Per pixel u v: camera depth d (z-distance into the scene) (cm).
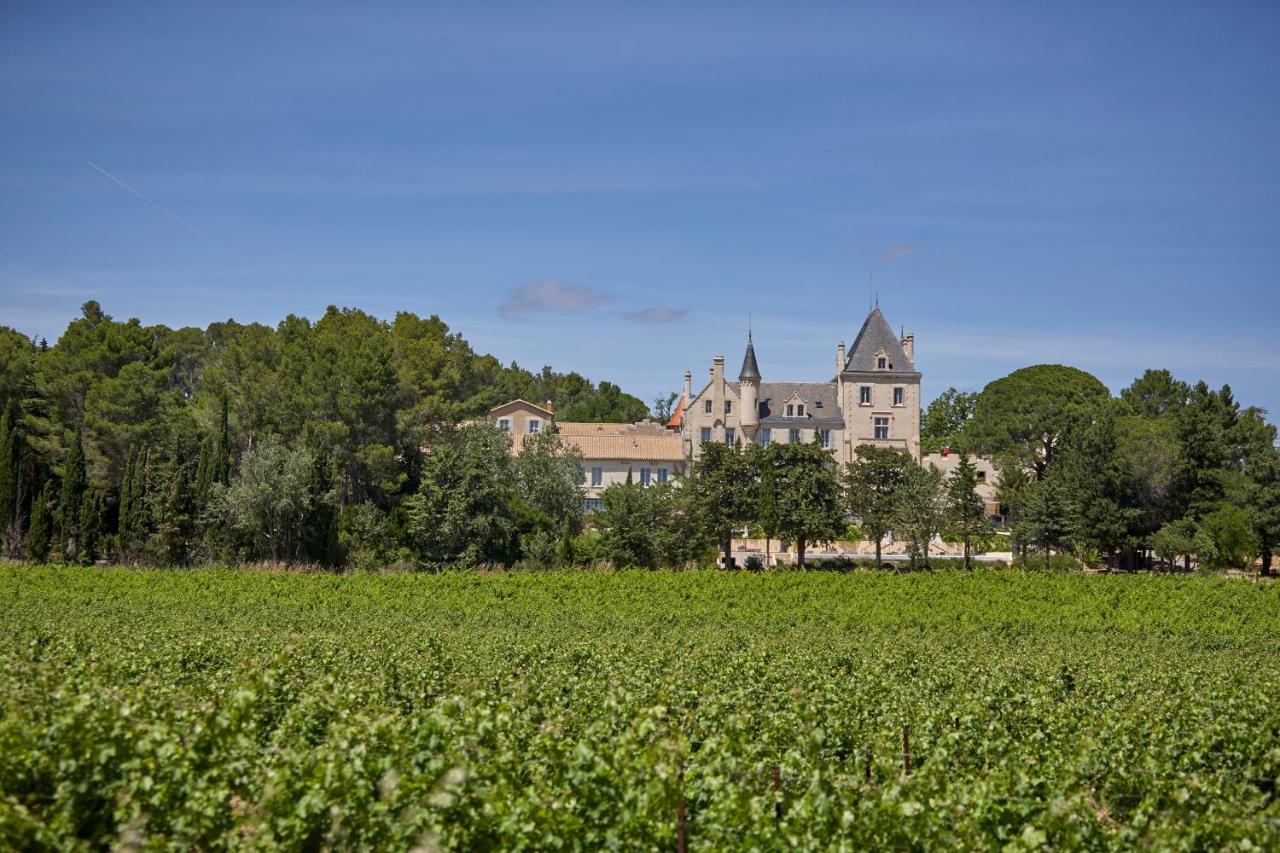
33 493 6438
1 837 1008
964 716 1841
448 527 5647
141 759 1173
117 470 6569
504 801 1162
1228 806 1288
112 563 5741
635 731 1320
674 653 2661
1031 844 1120
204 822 1109
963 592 4894
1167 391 9662
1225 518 6569
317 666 2245
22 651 2245
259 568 5350
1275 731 1881
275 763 1233
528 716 1625
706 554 6162
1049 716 1919
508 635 3275
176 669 2164
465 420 8356
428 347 8656
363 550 5859
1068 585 5150
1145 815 1292
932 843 1195
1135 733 1764
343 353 6925
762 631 3700
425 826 1093
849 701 1992
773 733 1678
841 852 1116
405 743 1316
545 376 16462
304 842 1131
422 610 4159
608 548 5834
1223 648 3659
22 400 6844
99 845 1139
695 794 1298
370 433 6750
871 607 4375
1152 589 5028
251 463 5722
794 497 6116
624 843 1174
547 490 6512
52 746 1188
